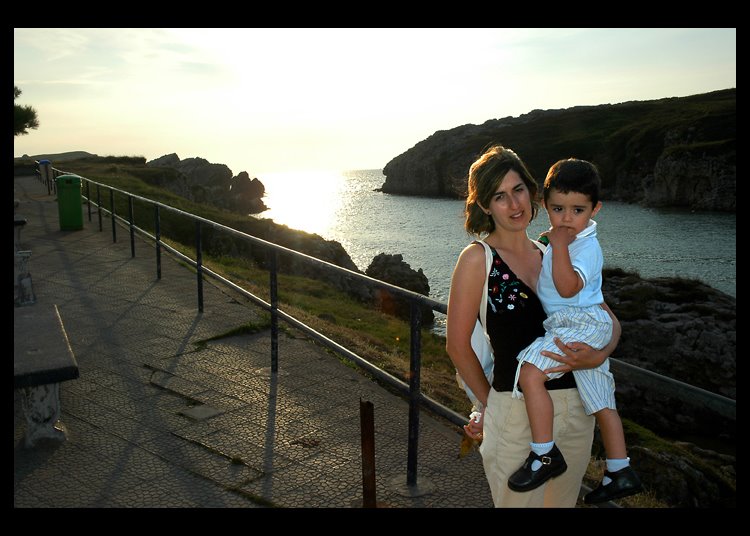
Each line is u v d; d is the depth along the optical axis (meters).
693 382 16.59
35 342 4.34
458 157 166.00
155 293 8.91
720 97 163.75
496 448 2.38
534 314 2.32
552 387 2.30
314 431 4.52
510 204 2.29
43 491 3.63
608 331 2.26
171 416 4.73
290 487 3.72
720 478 8.15
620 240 66.75
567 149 144.88
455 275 2.40
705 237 67.06
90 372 5.68
